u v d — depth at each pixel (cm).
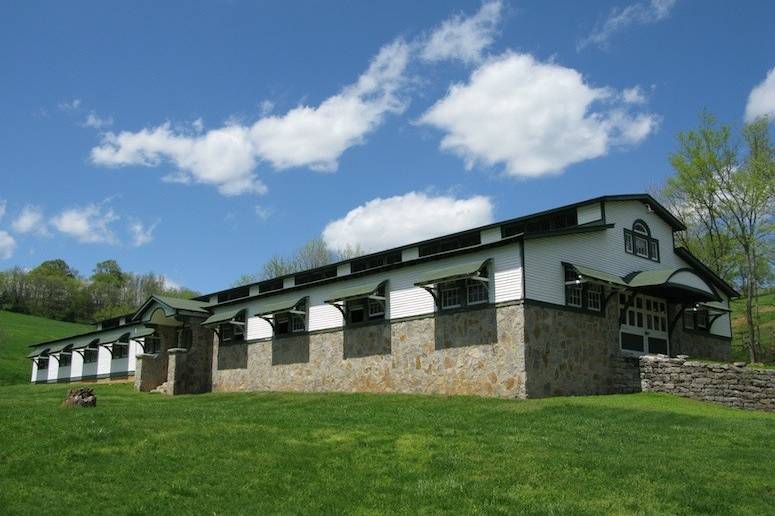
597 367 2338
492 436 1415
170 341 3691
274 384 3117
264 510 950
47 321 8838
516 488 1055
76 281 10225
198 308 3634
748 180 3441
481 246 2275
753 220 3459
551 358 2192
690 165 3612
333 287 2903
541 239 2252
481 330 2258
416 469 1154
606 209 2503
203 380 3525
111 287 10231
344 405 2191
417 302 2505
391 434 1411
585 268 2334
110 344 4488
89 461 1150
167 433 1364
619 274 2508
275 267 6041
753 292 3869
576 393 2244
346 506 976
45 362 5491
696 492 1033
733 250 3738
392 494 1029
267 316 3231
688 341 2819
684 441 1409
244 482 1068
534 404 1944
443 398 2209
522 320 2141
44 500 945
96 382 4662
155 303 3694
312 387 2902
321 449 1277
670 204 4003
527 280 2180
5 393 3366
